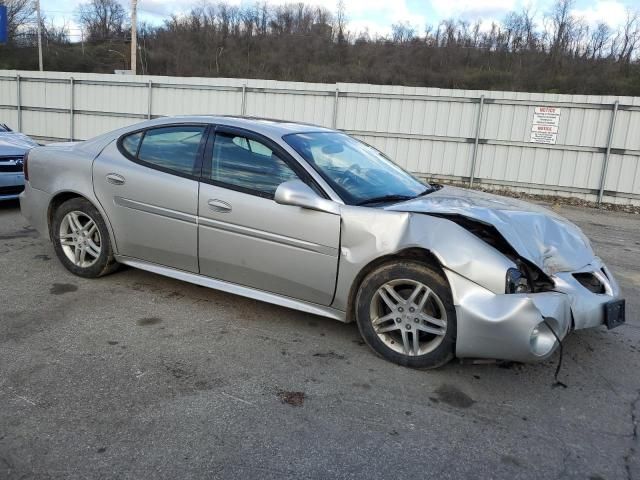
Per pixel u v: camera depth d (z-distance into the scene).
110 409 2.84
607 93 37.59
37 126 16.84
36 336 3.66
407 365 3.43
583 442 2.77
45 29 57.47
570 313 3.24
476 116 12.63
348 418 2.87
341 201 3.56
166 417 2.80
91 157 4.60
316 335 3.88
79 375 3.17
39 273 4.92
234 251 3.89
